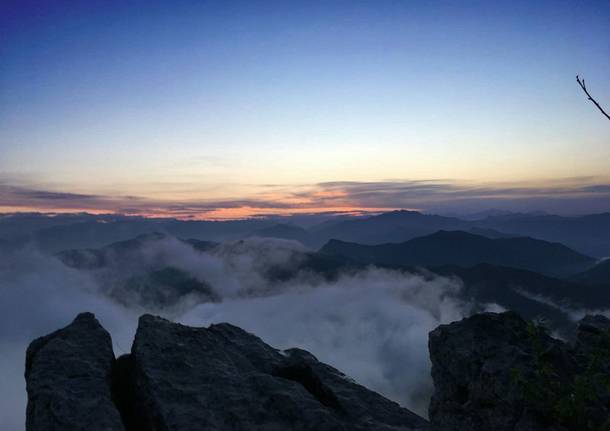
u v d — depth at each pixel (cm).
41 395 945
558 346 1024
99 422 874
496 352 1023
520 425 857
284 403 973
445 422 1011
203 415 919
